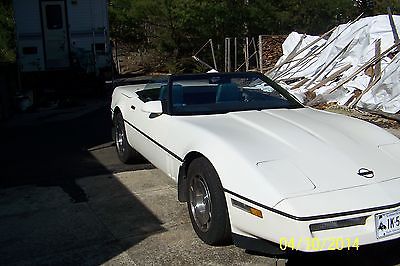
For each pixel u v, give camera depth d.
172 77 4.79
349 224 2.96
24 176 5.65
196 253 3.54
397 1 25.89
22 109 11.29
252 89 4.80
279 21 22.97
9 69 12.87
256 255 3.49
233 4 22.22
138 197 4.80
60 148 7.16
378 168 3.33
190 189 3.84
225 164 3.38
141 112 5.12
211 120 4.14
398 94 8.97
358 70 10.45
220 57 21.56
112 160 6.29
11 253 3.62
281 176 3.14
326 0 23.73
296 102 4.83
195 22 21.91
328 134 3.75
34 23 14.42
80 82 14.69
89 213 4.41
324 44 13.16
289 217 2.91
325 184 3.10
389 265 3.34
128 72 22.34
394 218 3.06
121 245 3.71
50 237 3.90
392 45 10.75
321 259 3.43
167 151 4.34
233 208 3.27
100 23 15.05
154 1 22.19
